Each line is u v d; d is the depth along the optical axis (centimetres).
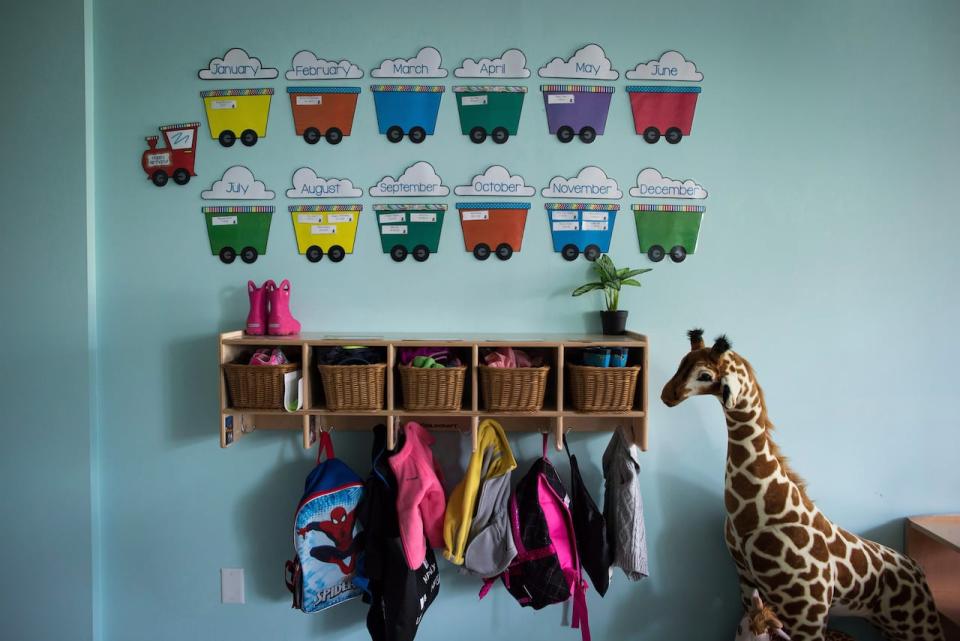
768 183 163
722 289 163
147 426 164
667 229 162
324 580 150
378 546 146
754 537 139
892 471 164
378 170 162
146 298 163
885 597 145
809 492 164
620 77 161
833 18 162
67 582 161
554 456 162
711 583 164
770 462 140
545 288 162
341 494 151
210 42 161
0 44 160
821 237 163
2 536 162
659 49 161
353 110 161
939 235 164
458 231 162
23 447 161
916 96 163
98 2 161
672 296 163
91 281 161
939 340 164
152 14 161
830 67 162
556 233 162
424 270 162
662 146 162
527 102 161
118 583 164
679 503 163
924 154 163
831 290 163
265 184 162
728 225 162
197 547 164
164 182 162
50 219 160
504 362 142
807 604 137
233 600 163
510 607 162
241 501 163
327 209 162
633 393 142
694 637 164
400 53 160
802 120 162
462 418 157
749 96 162
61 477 161
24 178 160
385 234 162
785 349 163
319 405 147
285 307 153
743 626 140
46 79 159
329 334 158
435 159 161
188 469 164
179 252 163
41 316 161
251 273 163
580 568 151
